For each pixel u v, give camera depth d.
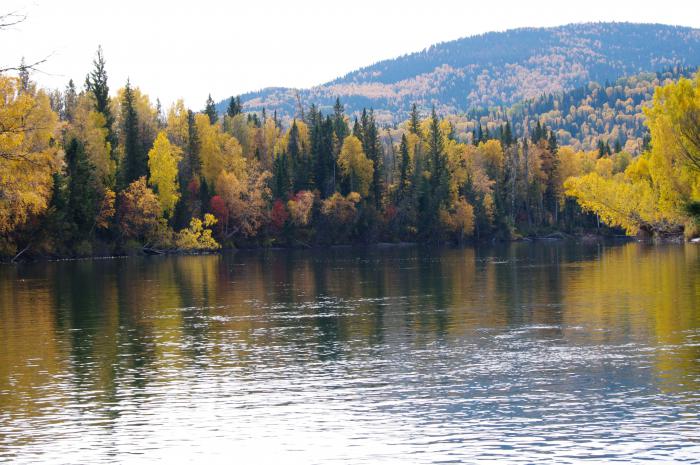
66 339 35.00
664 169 83.88
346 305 46.94
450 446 19.31
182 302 49.69
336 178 160.38
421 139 182.88
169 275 74.25
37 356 30.91
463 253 117.00
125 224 113.06
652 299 46.34
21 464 18.39
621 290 52.00
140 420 21.69
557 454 18.64
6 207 75.44
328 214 150.75
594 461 18.17
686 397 23.11
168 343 33.75
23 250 96.25
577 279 62.00
